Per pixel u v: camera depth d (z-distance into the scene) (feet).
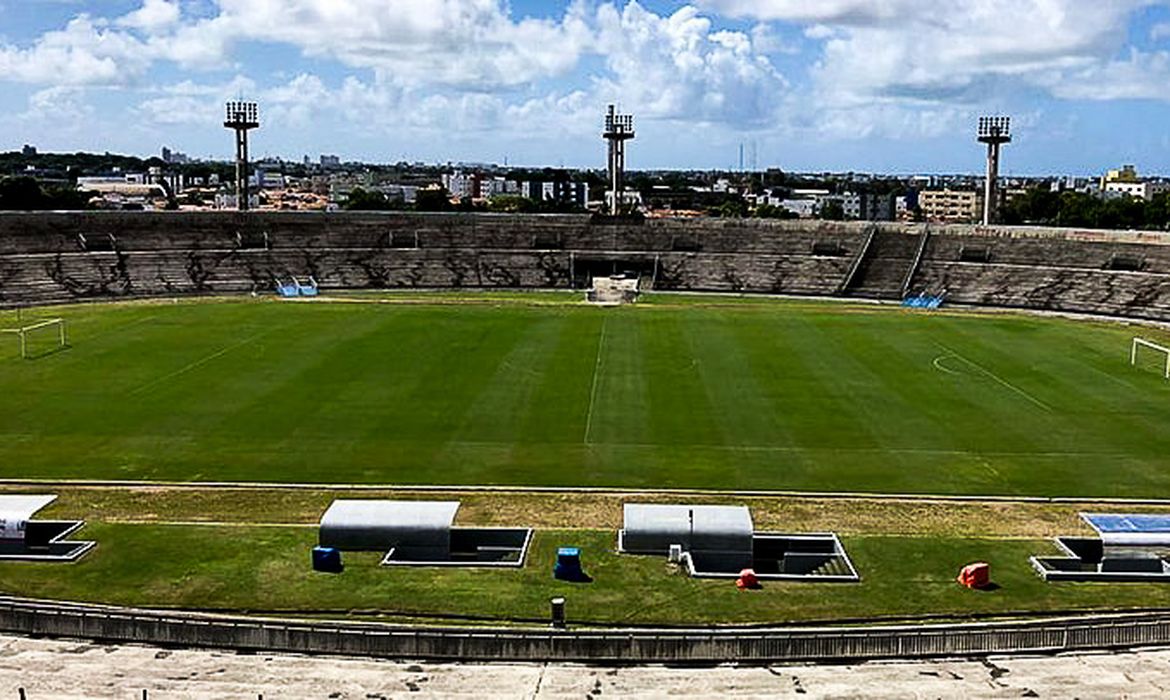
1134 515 144.05
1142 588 127.95
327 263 431.43
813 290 419.74
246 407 213.46
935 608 121.60
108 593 123.75
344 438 192.54
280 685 91.50
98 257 404.98
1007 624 105.09
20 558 133.59
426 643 98.89
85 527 145.89
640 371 251.19
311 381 237.04
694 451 186.19
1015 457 183.73
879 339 299.79
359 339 290.35
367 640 99.40
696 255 449.48
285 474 171.94
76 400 218.38
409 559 135.74
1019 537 145.38
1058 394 230.48
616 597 123.44
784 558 137.80
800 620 117.80
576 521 150.61
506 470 174.91
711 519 138.10
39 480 167.63
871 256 437.17
